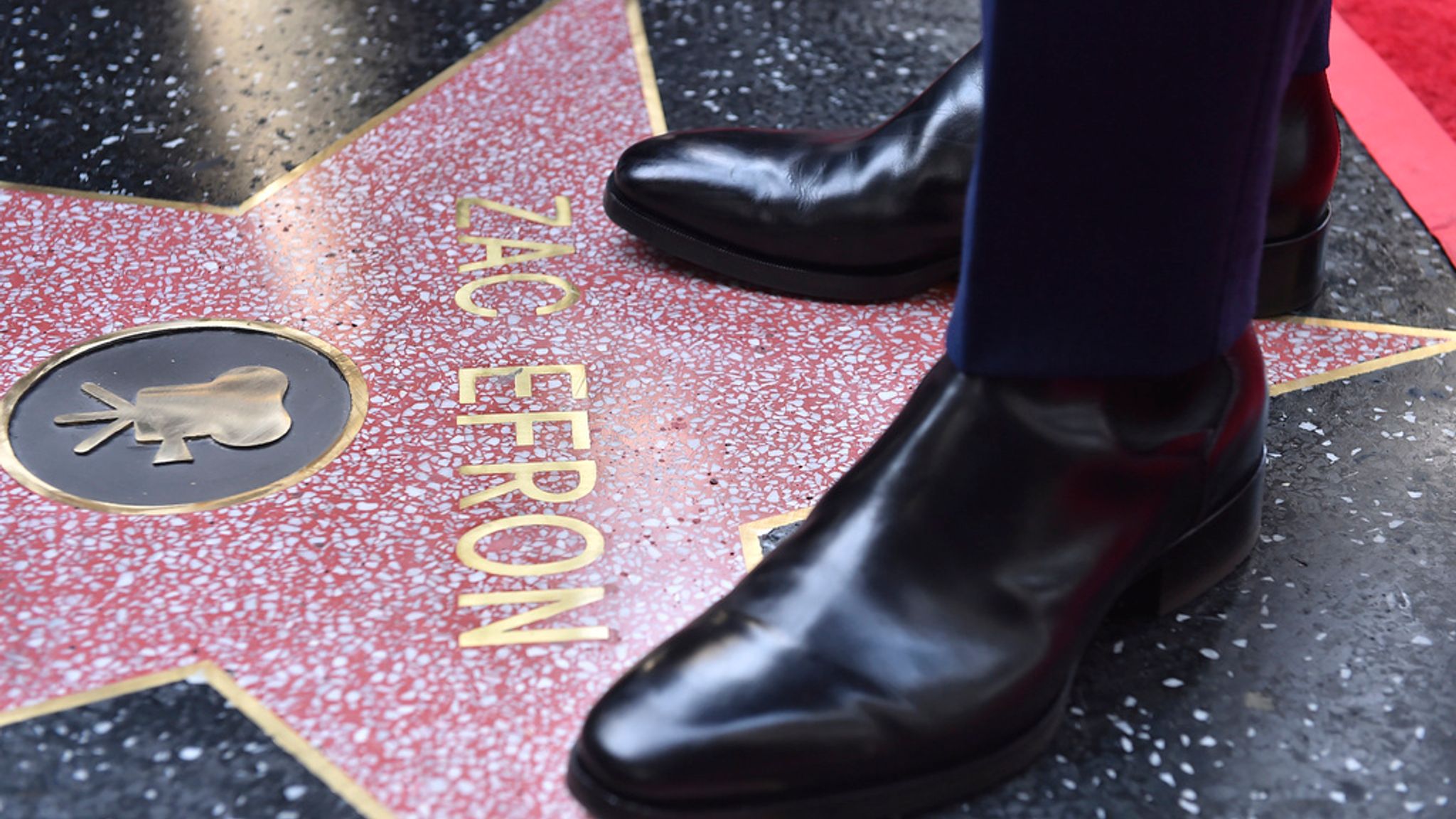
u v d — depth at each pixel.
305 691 0.79
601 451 0.98
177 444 0.98
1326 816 0.73
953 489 0.74
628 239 1.22
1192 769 0.76
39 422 0.99
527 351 1.08
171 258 1.18
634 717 0.68
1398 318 1.14
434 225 1.23
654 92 1.43
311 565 0.88
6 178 1.28
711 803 0.67
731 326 1.11
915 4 1.62
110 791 0.73
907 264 1.14
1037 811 0.73
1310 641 0.83
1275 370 1.07
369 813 0.72
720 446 0.99
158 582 0.87
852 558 0.73
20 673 0.80
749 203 1.12
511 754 0.76
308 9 1.58
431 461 0.97
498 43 1.51
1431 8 1.64
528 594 0.86
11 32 1.52
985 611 0.72
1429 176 1.32
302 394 1.03
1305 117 1.05
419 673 0.80
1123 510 0.75
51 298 1.12
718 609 0.74
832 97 1.44
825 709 0.68
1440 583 0.88
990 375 0.73
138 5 1.58
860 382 1.06
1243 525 0.85
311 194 1.27
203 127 1.37
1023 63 0.66
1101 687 0.80
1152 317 0.72
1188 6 0.64
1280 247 1.09
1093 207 0.69
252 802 0.73
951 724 0.70
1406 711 0.79
